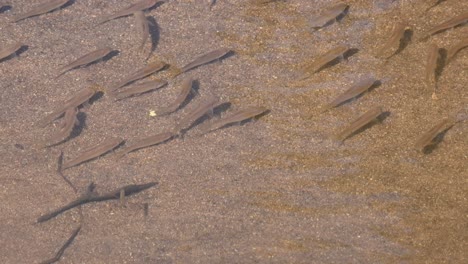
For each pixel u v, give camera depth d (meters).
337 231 3.19
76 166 3.32
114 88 3.44
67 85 3.46
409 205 3.21
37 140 3.37
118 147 3.35
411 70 3.41
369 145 3.30
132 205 3.26
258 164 3.29
